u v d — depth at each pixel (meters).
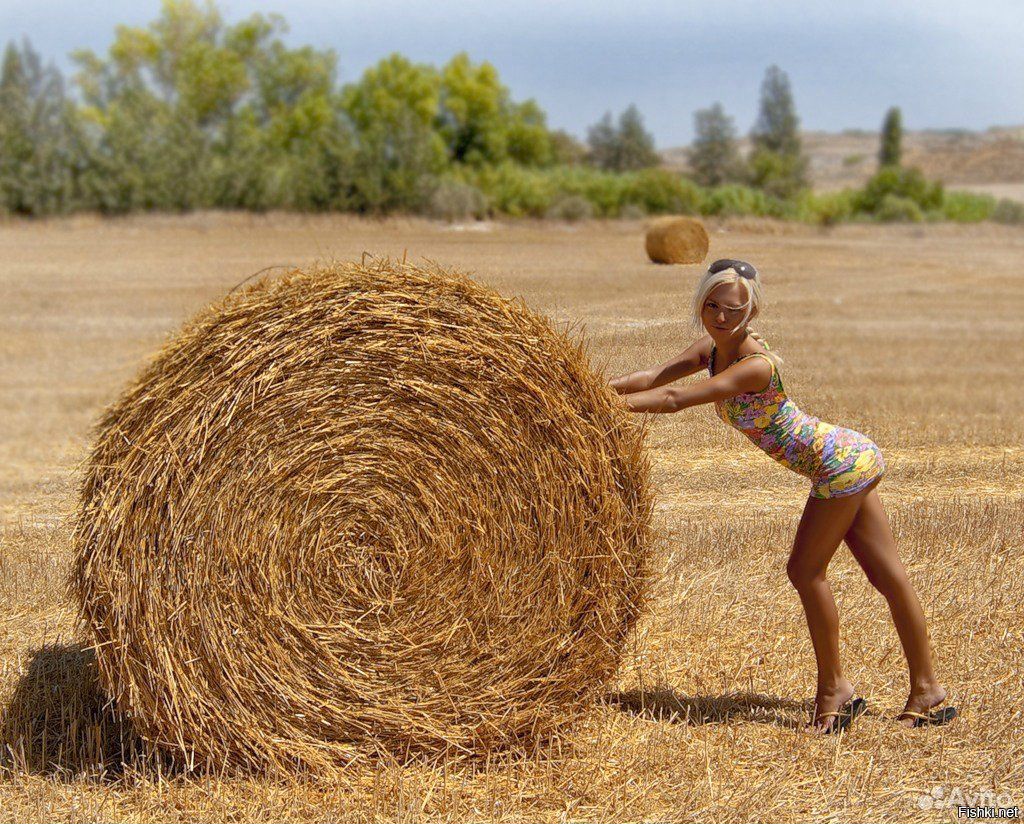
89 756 3.86
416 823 3.44
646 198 44.03
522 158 69.94
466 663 3.80
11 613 5.37
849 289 19.48
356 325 3.65
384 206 38.34
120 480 3.54
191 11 63.47
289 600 3.68
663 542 6.30
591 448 3.76
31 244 28.77
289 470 3.63
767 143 91.94
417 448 3.71
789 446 4.00
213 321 3.57
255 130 55.75
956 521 6.58
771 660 4.79
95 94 63.88
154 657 3.60
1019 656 4.74
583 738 3.98
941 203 51.44
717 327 3.90
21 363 13.38
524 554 3.77
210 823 3.43
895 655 4.79
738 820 3.42
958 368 12.95
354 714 3.74
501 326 3.71
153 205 38.09
